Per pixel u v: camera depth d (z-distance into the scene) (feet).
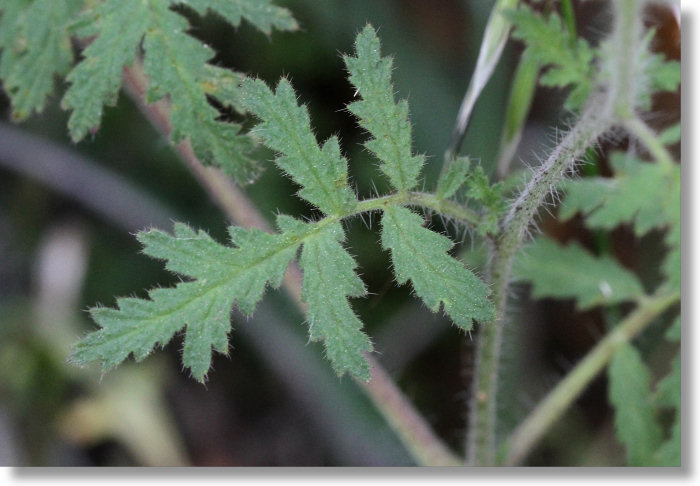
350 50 1.74
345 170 1.30
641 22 1.40
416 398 1.74
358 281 1.29
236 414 1.85
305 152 1.29
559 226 1.71
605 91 1.46
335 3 1.73
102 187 1.82
